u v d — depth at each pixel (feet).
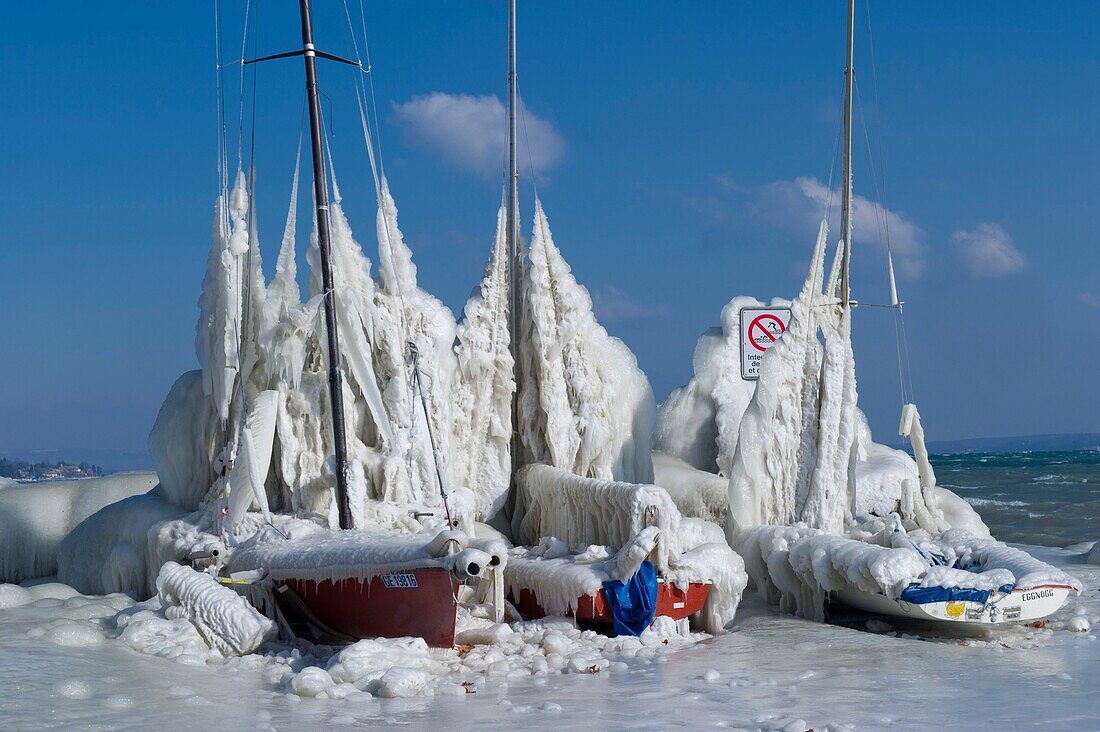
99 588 44.98
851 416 44.65
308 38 42.52
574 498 40.73
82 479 55.98
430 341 44.93
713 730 21.30
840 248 46.32
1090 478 126.31
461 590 35.73
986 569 36.45
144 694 25.11
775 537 39.75
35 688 24.94
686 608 35.88
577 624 35.29
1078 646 31.91
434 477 43.75
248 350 44.04
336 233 43.83
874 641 33.42
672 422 57.26
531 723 22.35
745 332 54.85
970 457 270.67
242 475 40.16
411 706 24.59
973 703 23.76
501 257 48.47
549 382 47.16
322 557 33.83
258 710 24.11
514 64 49.60
